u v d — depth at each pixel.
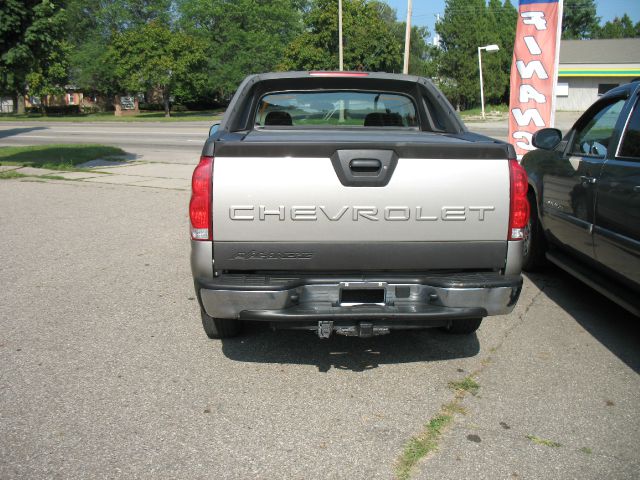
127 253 6.71
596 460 2.94
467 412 3.40
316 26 43.16
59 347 4.23
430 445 3.07
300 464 2.90
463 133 4.52
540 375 3.87
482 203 3.36
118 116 52.06
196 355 4.15
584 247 4.79
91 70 52.50
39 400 3.49
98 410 3.39
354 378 3.83
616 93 4.82
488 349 4.29
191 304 5.13
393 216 3.33
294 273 3.44
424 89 5.02
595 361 4.08
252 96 5.02
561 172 5.24
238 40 54.53
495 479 2.79
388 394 3.62
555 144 5.37
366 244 3.35
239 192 3.28
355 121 5.25
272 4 62.38
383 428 3.23
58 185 11.79
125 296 5.31
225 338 4.41
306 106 5.16
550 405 3.48
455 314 3.37
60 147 18.94
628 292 4.28
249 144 3.26
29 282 5.68
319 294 3.42
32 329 4.55
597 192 4.51
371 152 3.27
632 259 4.02
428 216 3.34
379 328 3.48
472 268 3.47
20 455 2.95
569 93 47.91
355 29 41.97
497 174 3.36
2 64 13.20
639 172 3.95
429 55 56.44
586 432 3.20
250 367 3.97
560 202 5.23
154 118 44.59
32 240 7.29
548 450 3.03
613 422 3.29
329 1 41.91
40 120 43.25
